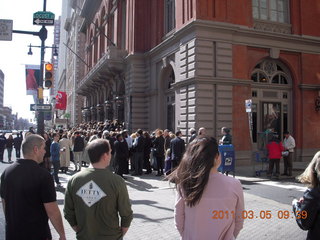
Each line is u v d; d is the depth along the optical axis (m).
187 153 2.65
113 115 29.30
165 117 20.52
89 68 41.12
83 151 15.38
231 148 11.27
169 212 7.43
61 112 91.31
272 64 18.11
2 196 3.23
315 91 18.81
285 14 18.75
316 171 2.99
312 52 18.77
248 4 17.16
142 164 13.66
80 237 3.01
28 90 16.36
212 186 2.50
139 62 22.94
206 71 15.39
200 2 15.61
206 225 2.46
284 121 18.20
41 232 3.15
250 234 5.96
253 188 10.46
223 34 15.83
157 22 21.59
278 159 12.36
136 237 5.76
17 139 22.17
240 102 16.11
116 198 3.08
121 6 28.36
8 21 11.65
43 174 3.20
